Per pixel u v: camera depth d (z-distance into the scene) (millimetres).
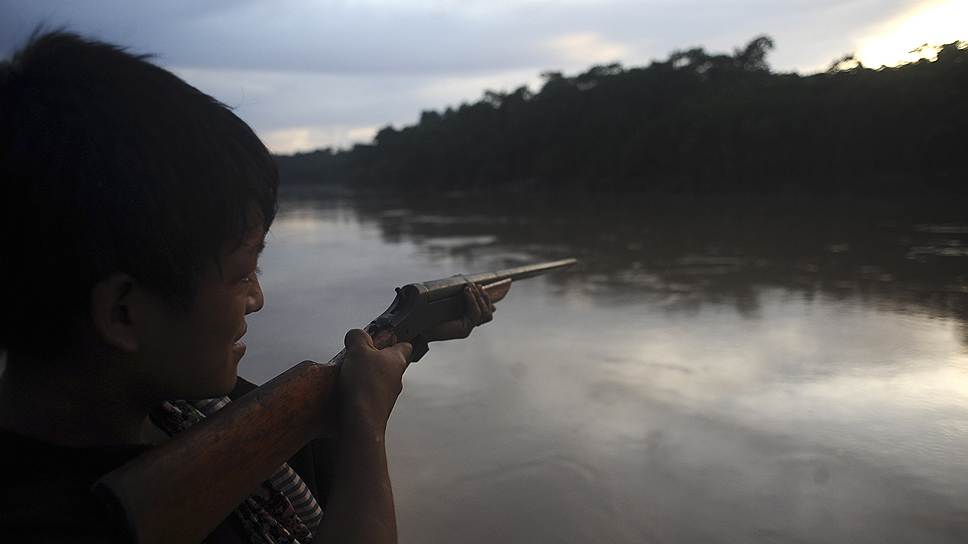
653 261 12031
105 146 566
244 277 691
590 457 3992
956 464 3779
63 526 566
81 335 610
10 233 557
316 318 8336
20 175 549
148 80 609
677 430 4363
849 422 4418
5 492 566
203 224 624
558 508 3418
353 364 830
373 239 18641
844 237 14047
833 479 3662
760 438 4191
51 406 631
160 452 625
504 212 27891
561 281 10250
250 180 670
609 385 5254
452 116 70750
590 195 38250
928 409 4586
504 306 8453
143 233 585
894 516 3273
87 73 583
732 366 5652
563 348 6352
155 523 591
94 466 615
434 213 29516
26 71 577
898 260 10844
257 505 850
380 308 8914
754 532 3148
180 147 604
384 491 733
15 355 619
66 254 566
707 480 3686
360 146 93562
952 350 5875
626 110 40344
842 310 7605
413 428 4516
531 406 4855
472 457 4043
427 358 6133
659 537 3139
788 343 6285
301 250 16422
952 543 3035
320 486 1098
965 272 9594
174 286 618
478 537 3182
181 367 661
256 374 6016
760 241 14188
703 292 8977
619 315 7754
